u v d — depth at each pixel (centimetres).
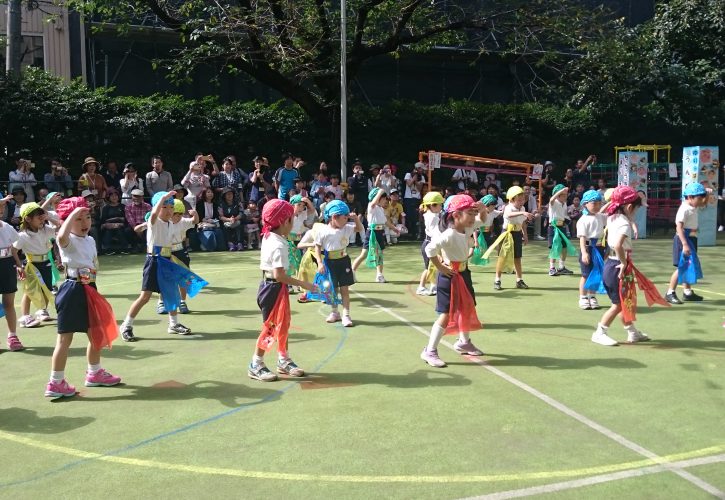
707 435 441
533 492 364
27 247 771
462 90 2370
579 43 1920
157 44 2012
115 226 1435
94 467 404
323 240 762
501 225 1653
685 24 2234
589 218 845
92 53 1942
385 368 598
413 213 1695
